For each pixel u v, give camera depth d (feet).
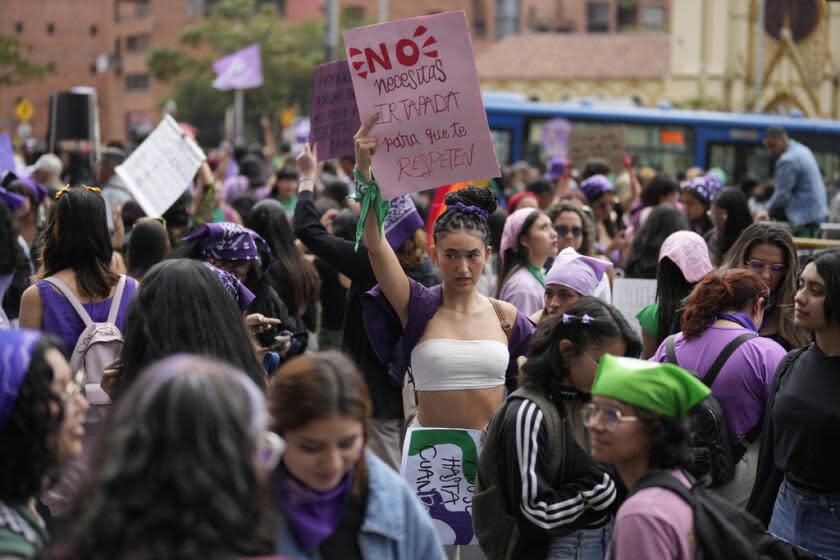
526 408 13.80
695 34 148.05
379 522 10.63
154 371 7.98
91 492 7.66
